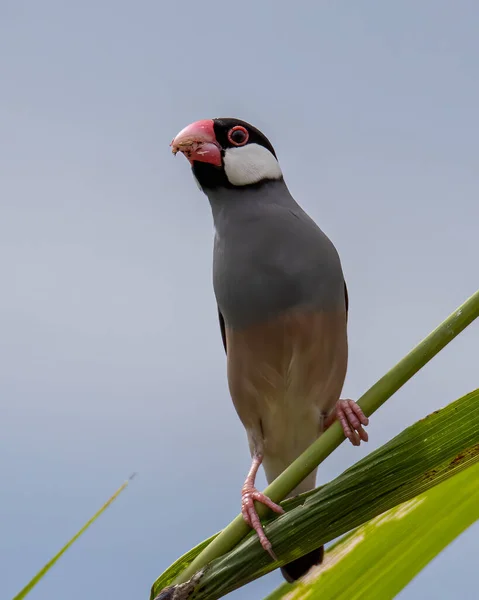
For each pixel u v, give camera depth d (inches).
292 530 129.6
